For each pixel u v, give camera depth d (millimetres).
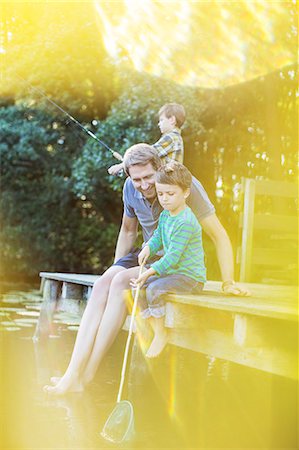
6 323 5098
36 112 9727
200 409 2977
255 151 8531
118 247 3514
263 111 8344
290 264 4973
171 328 2930
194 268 2963
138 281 2900
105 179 8883
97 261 10273
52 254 10086
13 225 10078
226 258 3164
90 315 3143
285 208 7926
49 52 9094
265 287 3820
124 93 8430
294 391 2324
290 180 8102
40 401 2912
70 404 2887
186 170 2949
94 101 9523
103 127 8609
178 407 2988
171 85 8078
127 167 3100
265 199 8242
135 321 3166
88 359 3127
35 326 5008
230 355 2662
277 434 2318
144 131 8078
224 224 8836
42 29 9180
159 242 3051
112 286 3090
